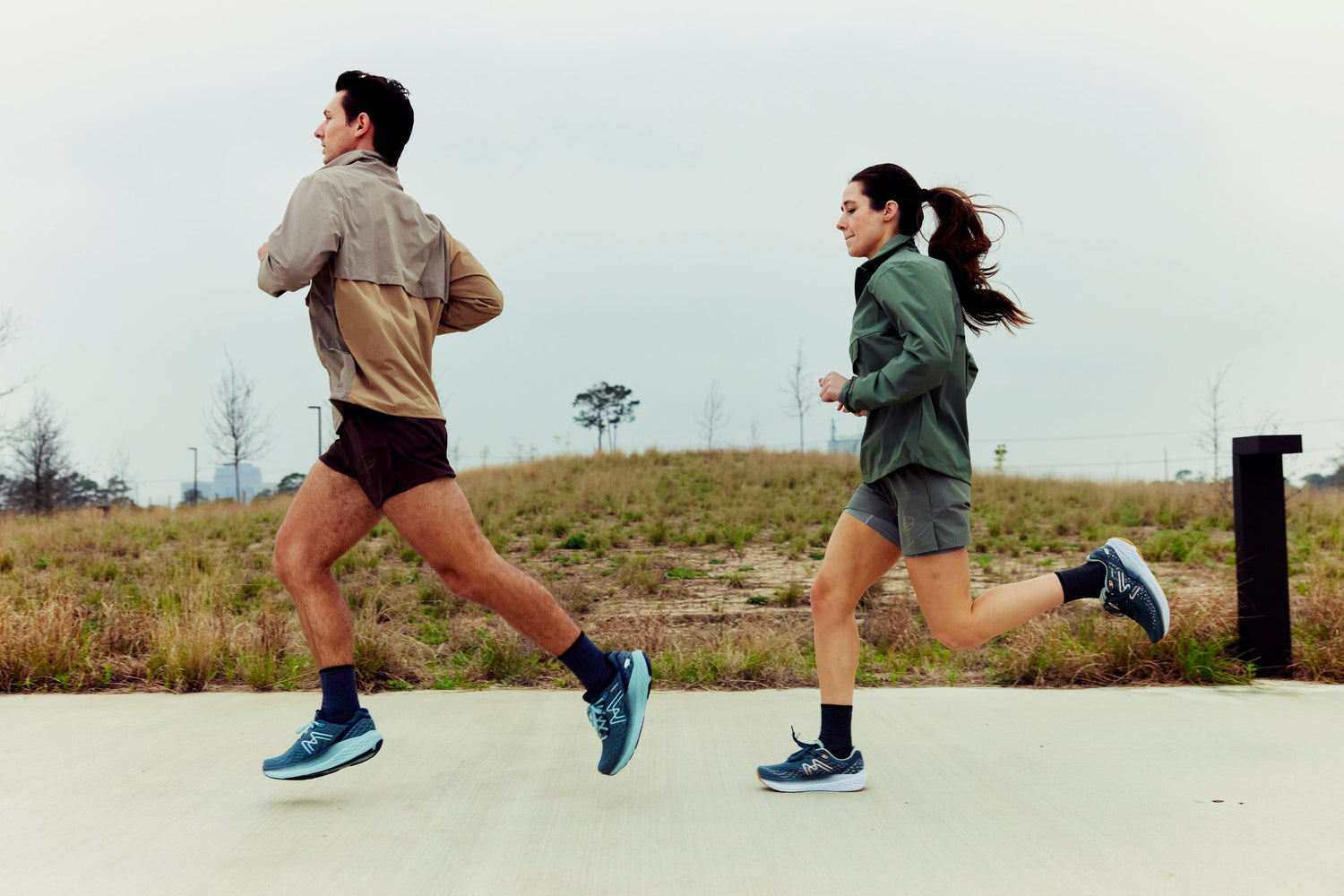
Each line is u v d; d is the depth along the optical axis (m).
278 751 3.21
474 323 2.97
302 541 2.59
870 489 2.82
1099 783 2.79
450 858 2.19
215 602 7.29
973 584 9.02
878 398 2.58
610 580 9.84
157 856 2.20
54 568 9.85
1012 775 2.89
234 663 4.82
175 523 13.80
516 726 3.63
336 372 2.55
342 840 2.32
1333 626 4.85
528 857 2.20
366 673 4.74
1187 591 7.45
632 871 2.12
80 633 4.91
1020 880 2.05
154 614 5.57
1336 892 1.96
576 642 2.62
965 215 2.84
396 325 2.60
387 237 2.64
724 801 2.65
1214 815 2.47
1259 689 4.27
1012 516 14.13
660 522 13.56
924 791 2.73
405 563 10.21
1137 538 12.02
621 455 22.69
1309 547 9.95
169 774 2.92
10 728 3.56
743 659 4.77
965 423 2.77
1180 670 4.52
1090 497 15.91
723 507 15.64
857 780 2.73
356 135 2.78
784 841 2.31
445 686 4.74
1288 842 2.26
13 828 2.40
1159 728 3.48
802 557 11.44
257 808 2.57
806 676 4.73
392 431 2.51
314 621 2.59
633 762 3.10
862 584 2.83
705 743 3.36
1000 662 4.95
